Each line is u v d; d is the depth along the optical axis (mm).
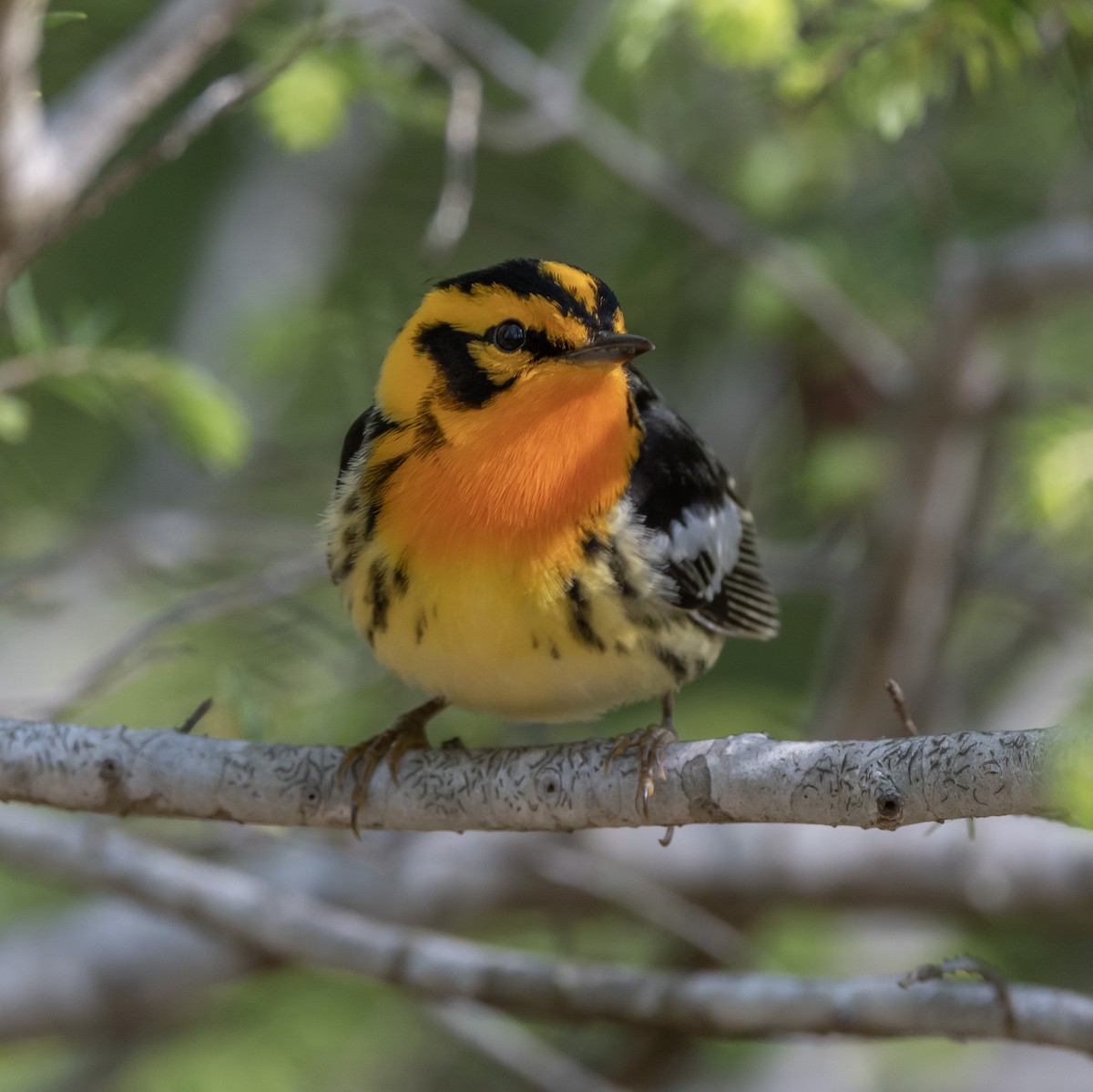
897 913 12930
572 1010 9680
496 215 16719
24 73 8969
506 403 7918
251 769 7918
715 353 17266
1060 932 13703
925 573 14414
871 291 15219
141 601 15898
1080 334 16219
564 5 17438
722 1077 14133
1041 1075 14008
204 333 17281
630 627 8125
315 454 16016
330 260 17578
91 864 10891
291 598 13070
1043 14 9422
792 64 10164
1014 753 6473
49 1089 14281
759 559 10055
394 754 7945
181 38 10008
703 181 15867
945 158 14852
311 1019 14188
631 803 7422
